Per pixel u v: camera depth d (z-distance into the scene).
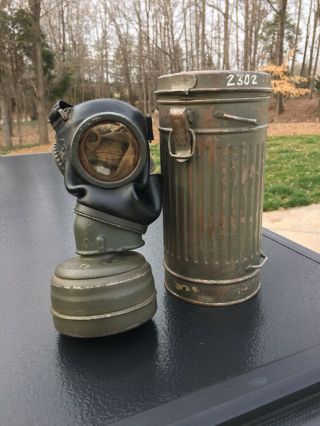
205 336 0.40
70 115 0.36
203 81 0.36
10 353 0.38
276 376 0.34
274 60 5.54
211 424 0.30
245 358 0.37
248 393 0.33
